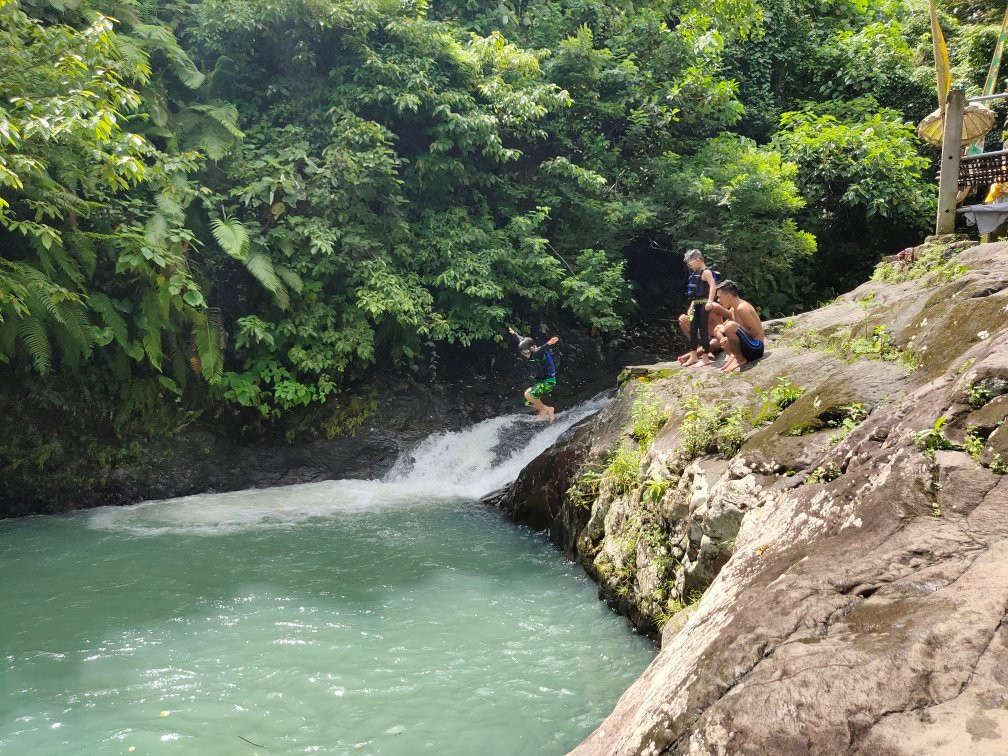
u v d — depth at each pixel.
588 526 6.82
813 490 3.37
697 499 4.85
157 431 9.69
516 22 13.88
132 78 9.24
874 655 1.90
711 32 13.62
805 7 17.23
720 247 11.91
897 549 2.40
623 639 5.29
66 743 3.98
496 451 10.33
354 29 11.02
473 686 4.63
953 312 4.51
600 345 13.27
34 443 8.89
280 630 5.45
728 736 1.89
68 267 8.30
